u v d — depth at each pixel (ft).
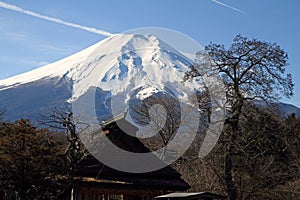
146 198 108.78
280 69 134.00
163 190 103.76
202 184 130.00
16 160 91.71
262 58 133.59
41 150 93.97
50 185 96.07
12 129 95.55
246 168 128.88
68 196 109.09
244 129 143.33
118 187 101.30
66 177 98.68
